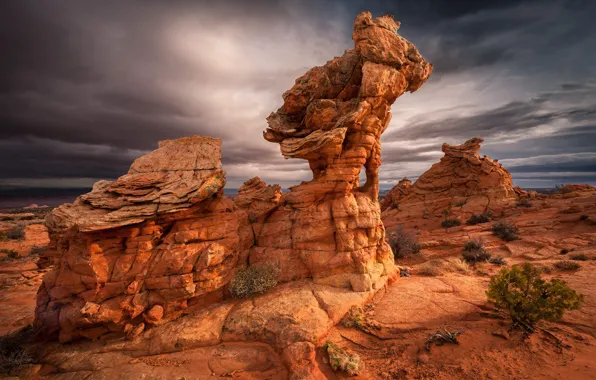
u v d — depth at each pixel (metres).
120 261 13.03
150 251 13.49
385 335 11.84
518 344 9.99
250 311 13.38
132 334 12.43
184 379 10.10
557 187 61.00
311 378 9.27
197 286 13.77
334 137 15.15
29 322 17.23
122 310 12.46
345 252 16.08
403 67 16.48
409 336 11.58
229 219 15.69
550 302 10.38
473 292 15.53
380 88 15.71
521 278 11.18
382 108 16.73
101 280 12.48
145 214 12.92
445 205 55.59
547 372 8.46
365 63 15.84
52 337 12.97
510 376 8.50
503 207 47.94
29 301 21.59
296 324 12.05
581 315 11.87
